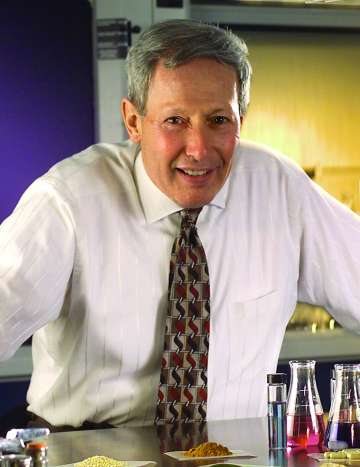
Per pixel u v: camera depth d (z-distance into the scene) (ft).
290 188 10.52
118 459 7.80
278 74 16.74
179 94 8.89
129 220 9.80
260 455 7.86
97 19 15.58
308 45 16.80
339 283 10.53
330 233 10.55
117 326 9.71
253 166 10.47
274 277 10.19
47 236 9.45
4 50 15.65
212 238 9.95
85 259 9.62
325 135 16.92
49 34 15.78
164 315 9.78
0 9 15.60
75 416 9.76
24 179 15.83
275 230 10.32
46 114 15.85
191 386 9.41
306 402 8.18
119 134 15.66
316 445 8.18
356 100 16.99
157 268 9.79
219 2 16.30
